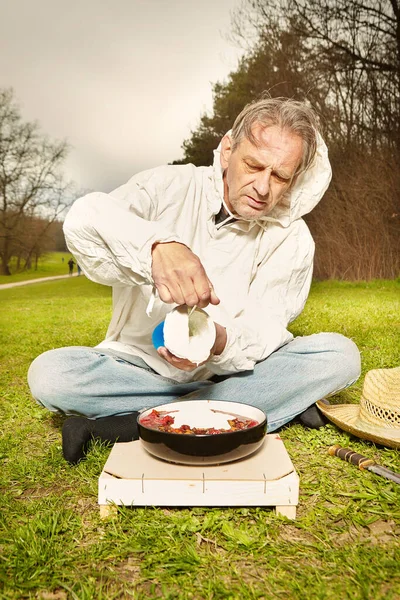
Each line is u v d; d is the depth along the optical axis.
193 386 2.28
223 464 1.76
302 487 1.88
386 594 1.28
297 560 1.44
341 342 2.28
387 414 2.14
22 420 2.77
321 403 2.48
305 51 18.30
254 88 20.34
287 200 2.26
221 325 1.98
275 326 2.22
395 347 4.54
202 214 2.29
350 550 1.47
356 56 16.95
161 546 1.50
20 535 1.53
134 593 1.30
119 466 1.74
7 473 2.04
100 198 1.86
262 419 1.84
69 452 2.05
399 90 16.02
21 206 28.64
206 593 1.30
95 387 2.17
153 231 1.69
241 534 1.54
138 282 1.81
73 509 1.75
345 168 16.14
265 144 1.92
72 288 18.47
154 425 1.83
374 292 11.00
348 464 2.07
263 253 2.31
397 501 1.74
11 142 27.84
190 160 25.00
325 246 15.77
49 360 2.16
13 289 19.42
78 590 1.32
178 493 1.65
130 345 2.33
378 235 14.73
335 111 17.02
